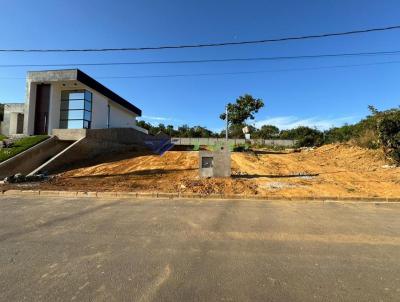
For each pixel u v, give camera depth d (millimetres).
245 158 21750
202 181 12945
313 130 39875
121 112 30531
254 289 3693
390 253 4969
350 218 7367
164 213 7859
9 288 3727
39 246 5270
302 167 18078
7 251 5020
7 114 23453
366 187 11875
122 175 15000
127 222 6918
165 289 3686
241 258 4715
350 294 3578
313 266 4418
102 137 21719
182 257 4746
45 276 4059
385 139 17672
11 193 11195
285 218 7332
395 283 3877
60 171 16141
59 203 9281
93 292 3611
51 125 21516
